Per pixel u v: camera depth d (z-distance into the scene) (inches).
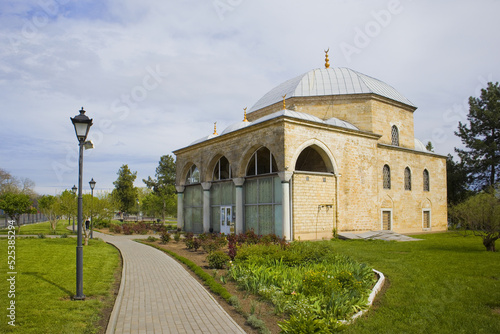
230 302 344.5
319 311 294.4
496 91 1610.5
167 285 420.8
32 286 388.2
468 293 370.3
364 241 846.5
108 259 611.2
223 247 763.4
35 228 1640.0
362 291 349.1
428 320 293.1
